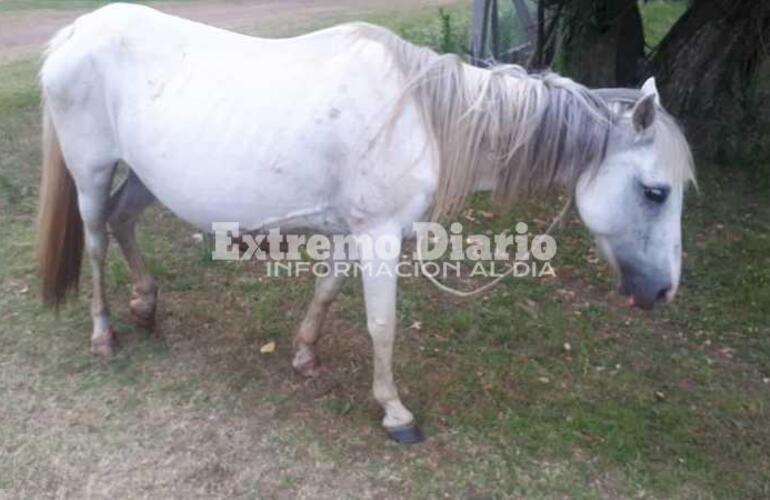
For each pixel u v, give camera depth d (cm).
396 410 287
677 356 353
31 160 553
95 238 316
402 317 374
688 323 381
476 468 275
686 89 607
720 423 306
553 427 297
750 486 272
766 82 657
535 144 249
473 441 288
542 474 273
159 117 267
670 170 237
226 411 300
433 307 386
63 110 288
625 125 242
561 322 376
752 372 342
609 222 249
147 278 342
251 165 258
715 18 592
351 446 284
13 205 481
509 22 827
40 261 323
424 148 249
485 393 317
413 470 273
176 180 270
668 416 308
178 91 266
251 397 309
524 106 246
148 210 480
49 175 311
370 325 273
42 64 298
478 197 515
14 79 796
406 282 410
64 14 1253
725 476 276
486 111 247
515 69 261
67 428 288
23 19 1193
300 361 321
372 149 247
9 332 347
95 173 298
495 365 337
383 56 254
